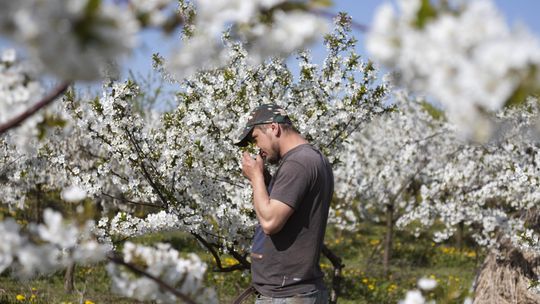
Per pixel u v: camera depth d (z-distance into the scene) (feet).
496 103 4.03
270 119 13.34
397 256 54.44
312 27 5.25
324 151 20.93
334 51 20.22
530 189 29.86
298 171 12.36
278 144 13.32
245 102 20.01
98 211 34.12
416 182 57.41
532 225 29.55
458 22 4.11
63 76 4.03
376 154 59.16
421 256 53.67
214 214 20.17
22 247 5.43
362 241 61.16
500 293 26.86
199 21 5.24
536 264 26.23
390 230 48.96
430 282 7.39
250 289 13.29
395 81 4.83
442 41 4.14
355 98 20.20
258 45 5.50
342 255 55.57
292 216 12.55
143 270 6.82
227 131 20.06
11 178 30.04
